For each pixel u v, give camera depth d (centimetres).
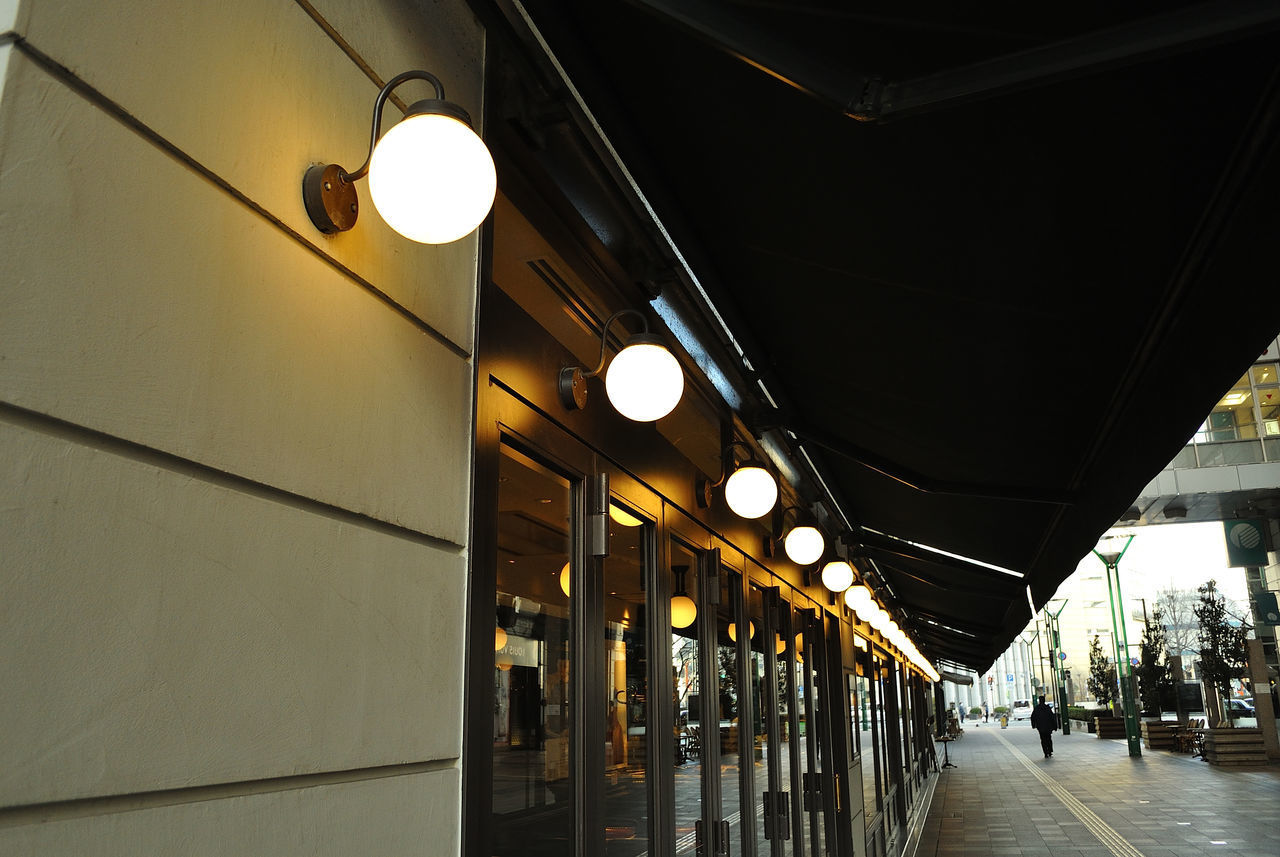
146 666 106
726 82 232
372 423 156
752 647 477
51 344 98
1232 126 203
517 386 221
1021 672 9788
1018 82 157
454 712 174
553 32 227
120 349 106
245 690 121
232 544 122
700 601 390
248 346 128
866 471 580
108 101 108
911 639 1709
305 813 131
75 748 96
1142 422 315
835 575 665
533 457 237
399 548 161
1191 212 233
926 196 256
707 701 382
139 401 108
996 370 346
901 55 213
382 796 150
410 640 161
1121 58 149
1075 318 293
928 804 1831
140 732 105
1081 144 222
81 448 101
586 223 266
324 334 145
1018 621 1120
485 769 184
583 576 263
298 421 137
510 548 219
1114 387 329
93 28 106
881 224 276
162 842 107
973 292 297
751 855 432
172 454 113
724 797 405
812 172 262
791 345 392
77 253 102
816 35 210
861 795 890
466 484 187
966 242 272
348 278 154
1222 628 2855
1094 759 2789
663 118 262
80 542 99
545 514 247
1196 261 243
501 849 202
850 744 811
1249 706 3631
